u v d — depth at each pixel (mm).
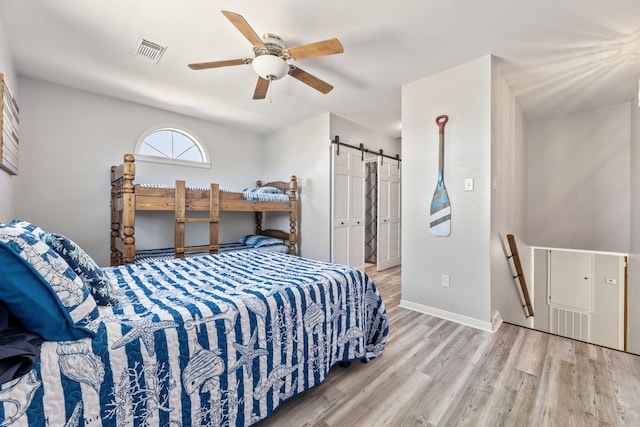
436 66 2693
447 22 2053
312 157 4293
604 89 3119
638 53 2412
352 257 4504
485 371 1837
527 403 1531
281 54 2150
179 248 3092
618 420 1404
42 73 2877
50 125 3100
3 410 774
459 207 2668
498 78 2672
